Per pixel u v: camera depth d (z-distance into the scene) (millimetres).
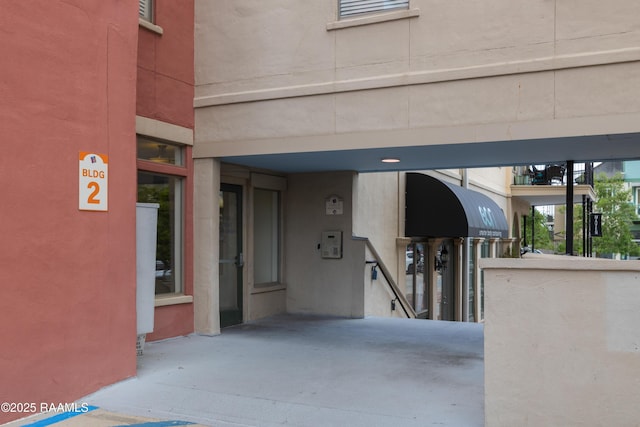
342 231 10562
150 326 6676
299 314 10820
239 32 8555
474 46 7078
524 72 6785
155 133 8039
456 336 8641
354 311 10406
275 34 8305
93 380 5570
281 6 8273
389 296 11695
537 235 37406
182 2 8641
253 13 8461
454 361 6980
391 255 12852
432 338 8477
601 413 4305
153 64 8078
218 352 7414
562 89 6629
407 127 7426
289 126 8156
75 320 5383
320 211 10758
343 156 8570
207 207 8688
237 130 8500
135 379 6059
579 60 6512
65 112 5348
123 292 5938
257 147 8344
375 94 7617
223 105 8602
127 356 5984
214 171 8742
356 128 7730
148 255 6648
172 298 8297
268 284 10703
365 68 7707
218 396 5516
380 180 12359
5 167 4816
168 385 5863
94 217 5609
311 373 6367
